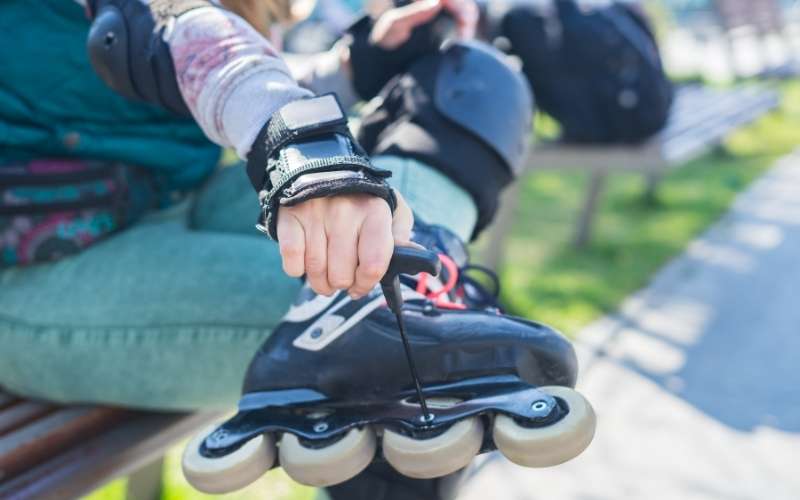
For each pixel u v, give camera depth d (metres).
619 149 2.39
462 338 0.75
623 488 1.62
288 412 0.77
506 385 0.73
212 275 1.00
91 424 1.00
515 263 2.78
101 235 1.06
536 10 2.36
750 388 1.98
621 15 2.42
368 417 0.73
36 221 1.01
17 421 1.00
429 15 1.07
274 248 1.05
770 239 3.03
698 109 3.51
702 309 2.42
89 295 1.00
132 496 1.58
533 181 4.07
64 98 1.02
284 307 0.99
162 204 1.18
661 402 1.93
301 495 1.64
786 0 13.11
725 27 6.88
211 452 0.74
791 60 7.33
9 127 0.99
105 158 1.06
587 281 2.62
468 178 0.95
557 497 1.60
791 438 1.78
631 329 2.29
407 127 0.97
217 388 1.01
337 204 0.62
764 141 4.73
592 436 0.67
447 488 0.82
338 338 0.77
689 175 4.01
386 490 0.81
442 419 0.69
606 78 2.35
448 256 0.87
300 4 1.21
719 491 1.61
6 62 0.99
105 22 0.84
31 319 1.00
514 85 1.01
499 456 1.74
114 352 0.98
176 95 0.80
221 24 0.79
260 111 0.73
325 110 0.70
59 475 0.93
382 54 1.12
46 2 1.00
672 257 2.86
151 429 1.03
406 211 0.69
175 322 0.98
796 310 2.41
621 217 3.35
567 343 0.79
